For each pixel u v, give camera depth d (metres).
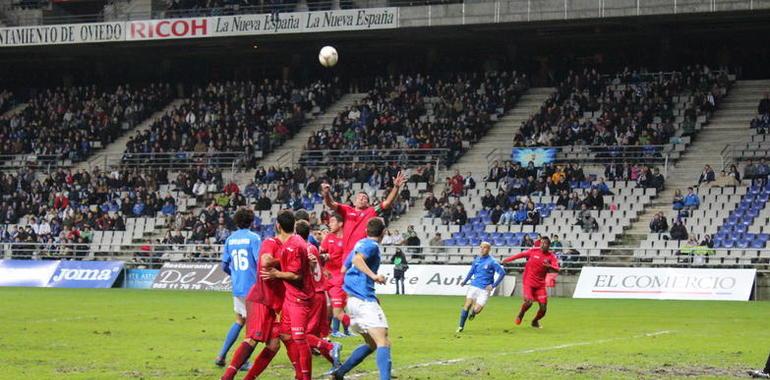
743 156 55.19
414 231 52.75
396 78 68.12
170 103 71.06
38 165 66.94
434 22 58.78
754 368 19.52
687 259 48.31
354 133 62.16
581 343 24.41
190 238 56.00
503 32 62.72
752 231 49.44
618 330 28.45
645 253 49.28
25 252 58.28
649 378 17.98
